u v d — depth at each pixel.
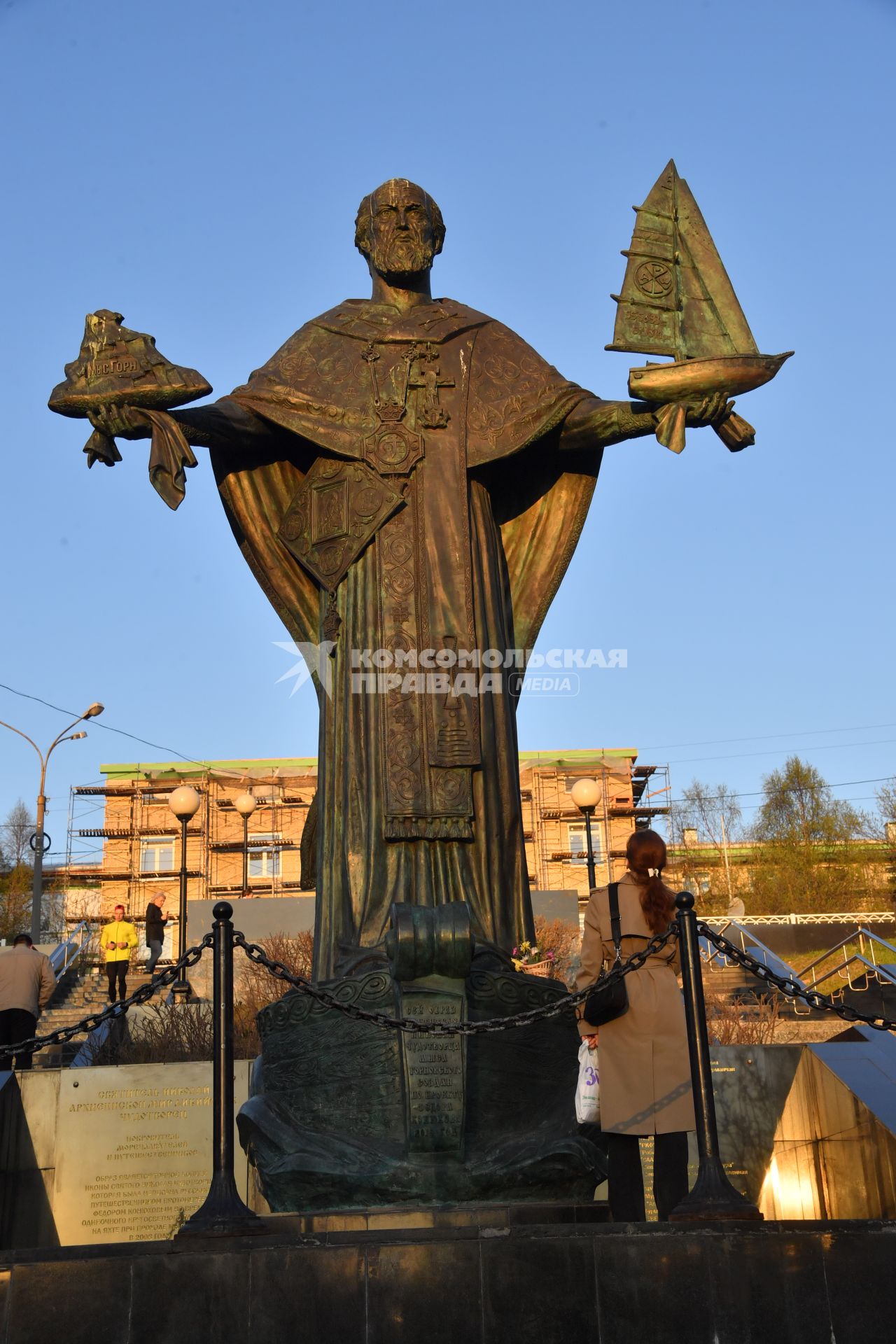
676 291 9.53
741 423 9.41
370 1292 5.62
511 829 9.37
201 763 60.84
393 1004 8.21
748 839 66.81
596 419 9.77
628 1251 5.65
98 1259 5.60
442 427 9.79
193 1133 10.59
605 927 6.72
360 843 9.22
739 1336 5.52
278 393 9.86
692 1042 6.20
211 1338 5.54
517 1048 8.31
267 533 10.23
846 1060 9.64
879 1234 5.64
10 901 60.56
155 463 9.02
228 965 6.50
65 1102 10.61
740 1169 9.81
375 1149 7.91
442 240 10.78
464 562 9.54
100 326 9.17
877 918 35.19
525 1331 5.58
